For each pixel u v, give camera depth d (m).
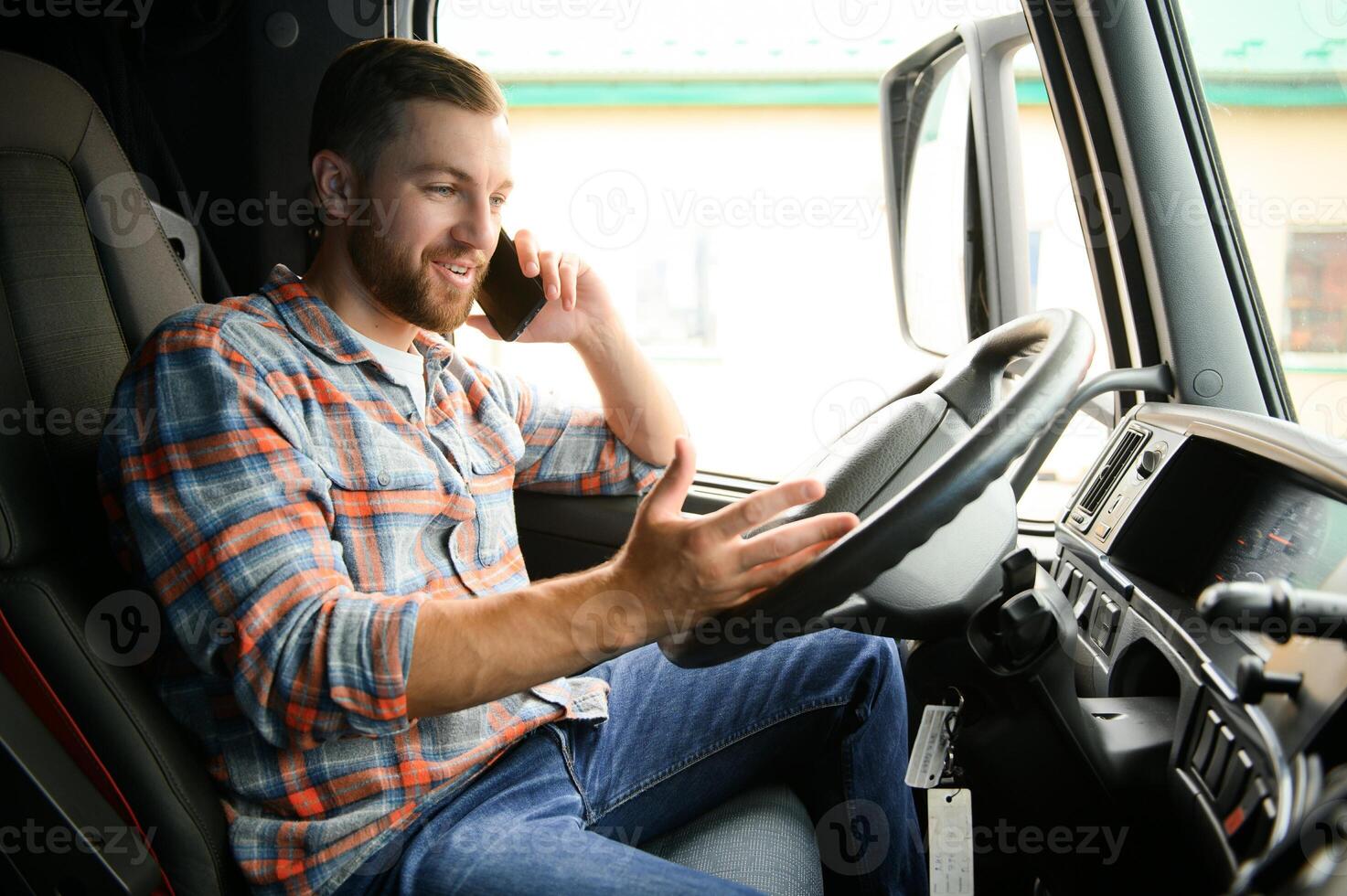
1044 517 1.83
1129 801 0.99
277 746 0.93
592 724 1.20
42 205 1.08
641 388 1.50
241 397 0.98
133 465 0.97
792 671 1.25
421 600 0.92
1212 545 1.18
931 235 2.30
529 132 2.78
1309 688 0.81
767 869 1.06
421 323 1.14
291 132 1.74
